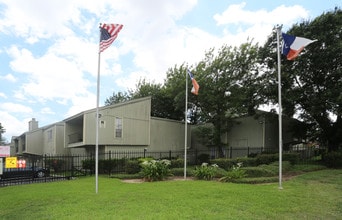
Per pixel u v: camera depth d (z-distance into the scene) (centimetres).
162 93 3147
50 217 578
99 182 1186
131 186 1016
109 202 715
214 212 599
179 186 973
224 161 1495
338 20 1731
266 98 2009
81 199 765
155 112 3309
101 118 1952
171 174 1332
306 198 742
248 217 561
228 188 901
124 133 2081
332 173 1297
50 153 2658
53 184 1155
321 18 1777
